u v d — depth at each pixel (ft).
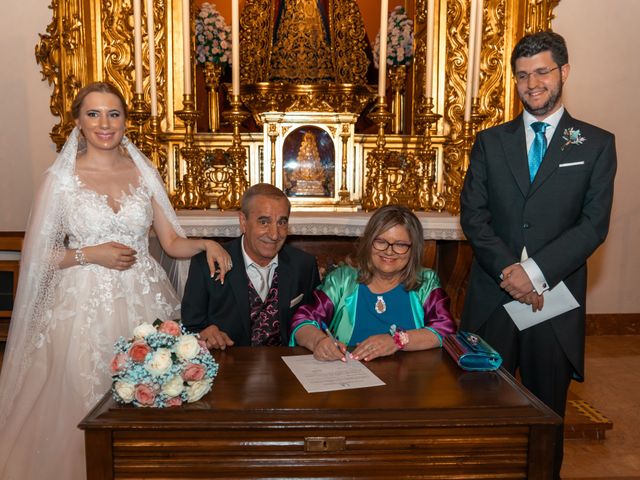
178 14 15.26
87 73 14.82
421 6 15.96
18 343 8.42
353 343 8.27
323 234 12.97
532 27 15.07
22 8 16.34
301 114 13.99
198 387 5.74
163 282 9.44
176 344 5.84
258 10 16.03
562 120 8.32
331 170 14.29
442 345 7.64
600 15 17.49
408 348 7.49
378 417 5.53
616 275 18.54
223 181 15.20
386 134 15.87
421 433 5.54
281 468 5.50
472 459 5.63
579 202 8.20
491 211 8.72
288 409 5.62
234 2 13.20
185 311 8.58
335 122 14.07
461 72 15.66
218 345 7.66
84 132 8.59
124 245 8.46
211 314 8.69
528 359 8.61
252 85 15.39
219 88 16.43
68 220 8.48
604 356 16.53
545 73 7.88
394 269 7.97
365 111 16.90
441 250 14.73
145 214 8.98
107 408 5.62
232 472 5.49
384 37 13.26
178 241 9.27
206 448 5.44
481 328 8.88
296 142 14.25
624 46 17.65
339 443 5.48
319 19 16.26
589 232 7.95
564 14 17.47
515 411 5.69
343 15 16.24
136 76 13.46
